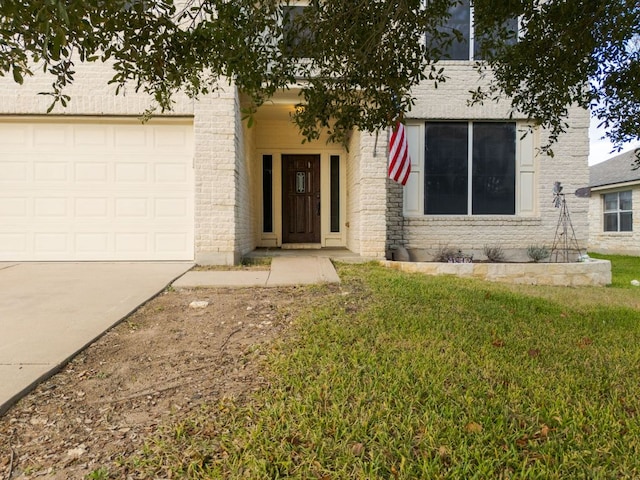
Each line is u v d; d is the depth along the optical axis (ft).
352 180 29.14
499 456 5.81
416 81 11.49
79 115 22.82
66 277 18.65
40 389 7.93
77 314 12.75
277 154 32.76
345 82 11.39
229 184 22.81
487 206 27.78
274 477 5.42
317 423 6.56
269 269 21.27
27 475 5.47
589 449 6.01
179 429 6.45
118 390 7.91
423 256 27.30
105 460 5.79
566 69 12.18
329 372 8.43
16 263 22.54
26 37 6.63
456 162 27.63
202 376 8.48
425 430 6.40
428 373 8.45
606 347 10.62
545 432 6.42
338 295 15.38
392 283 17.74
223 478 5.41
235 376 8.45
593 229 54.95
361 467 5.58
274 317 12.66
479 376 8.40
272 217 32.89
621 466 5.64
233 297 15.34
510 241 27.32
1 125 22.84
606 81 12.71
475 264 23.07
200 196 22.67
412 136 27.45
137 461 5.72
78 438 6.33
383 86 12.04
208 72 19.98
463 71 26.63
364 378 8.18
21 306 13.69
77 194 23.25
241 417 6.83
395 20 10.30
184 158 23.58
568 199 27.25
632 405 7.35
